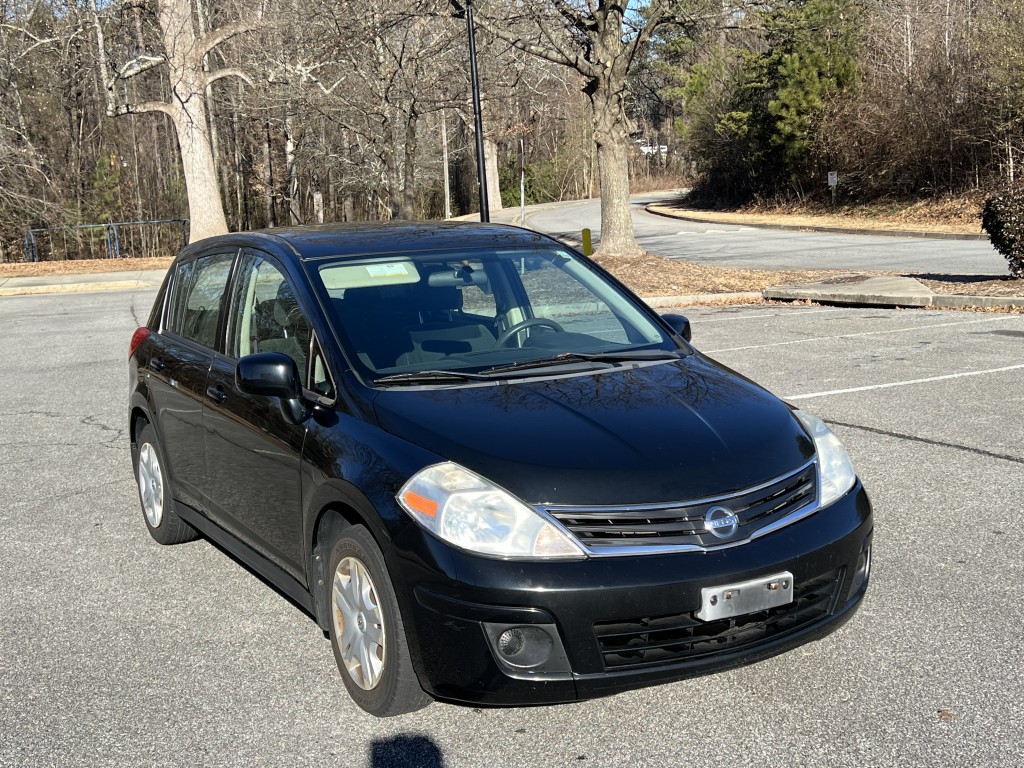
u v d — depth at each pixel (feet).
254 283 15.79
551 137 262.47
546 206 208.33
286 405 13.12
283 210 197.98
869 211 126.72
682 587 10.45
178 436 17.21
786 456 11.78
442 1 72.79
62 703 12.61
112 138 170.19
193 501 17.15
